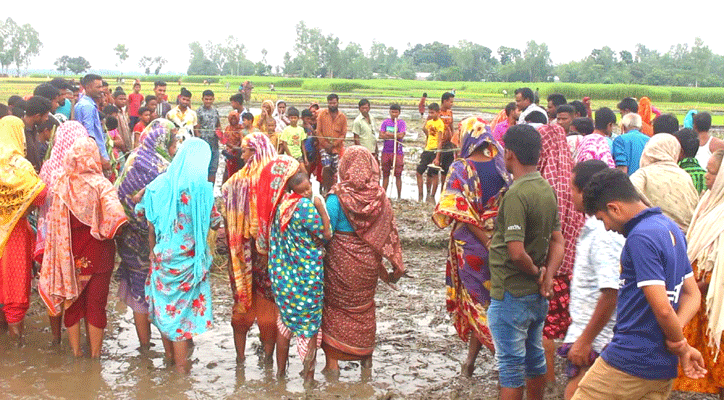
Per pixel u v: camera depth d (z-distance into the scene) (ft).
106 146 33.32
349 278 19.71
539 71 554.46
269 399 19.06
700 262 17.67
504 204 16.47
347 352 20.22
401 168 47.65
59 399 18.84
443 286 29.17
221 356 22.21
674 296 13.01
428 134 47.01
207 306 21.07
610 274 16.38
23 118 27.66
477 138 19.07
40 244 21.67
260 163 20.18
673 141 20.18
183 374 20.70
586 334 15.19
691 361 12.93
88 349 22.62
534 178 16.47
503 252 16.60
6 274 22.27
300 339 19.92
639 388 13.32
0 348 22.57
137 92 56.03
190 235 20.35
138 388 19.69
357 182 19.38
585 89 249.14
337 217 19.58
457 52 572.10
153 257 20.45
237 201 20.24
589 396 13.82
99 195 20.70
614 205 13.48
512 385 16.75
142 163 21.56
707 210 18.16
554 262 16.80
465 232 19.42
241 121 48.19
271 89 224.33
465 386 20.07
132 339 23.54
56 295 20.95
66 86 35.76
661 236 12.92
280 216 19.38
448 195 19.06
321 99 177.47
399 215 41.22
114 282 29.09
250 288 20.75
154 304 20.62
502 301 16.67
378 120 114.32
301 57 550.36
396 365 21.49
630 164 27.14
